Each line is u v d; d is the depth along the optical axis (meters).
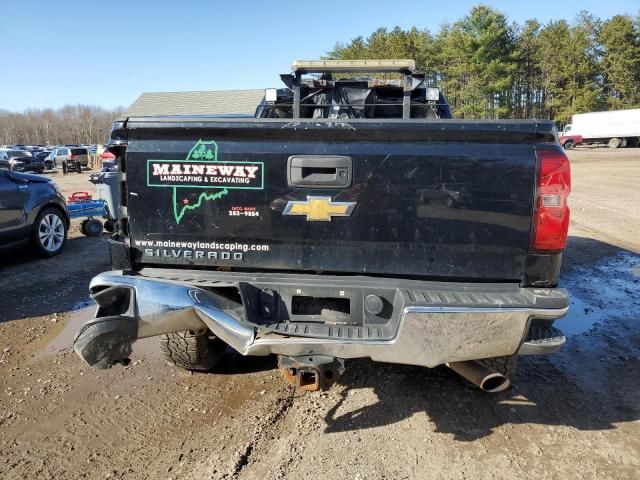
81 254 8.12
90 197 10.01
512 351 2.62
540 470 2.80
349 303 2.89
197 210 2.94
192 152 2.88
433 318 2.56
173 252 3.02
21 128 138.00
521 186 2.65
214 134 2.85
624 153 40.25
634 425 3.24
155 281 2.90
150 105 38.22
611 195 14.74
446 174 2.70
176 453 2.98
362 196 2.78
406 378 3.86
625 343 4.57
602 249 8.13
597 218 10.95
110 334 2.67
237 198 2.88
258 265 2.96
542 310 2.54
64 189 20.52
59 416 3.39
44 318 5.25
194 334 3.59
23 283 6.46
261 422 3.28
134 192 2.98
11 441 3.12
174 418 3.35
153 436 3.15
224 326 2.79
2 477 2.78
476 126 2.63
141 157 2.94
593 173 22.64
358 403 3.51
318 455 2.93
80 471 2.83
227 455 2.94
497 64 58.97
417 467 2.82
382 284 2.82
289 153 2.80
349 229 2.82
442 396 3.60
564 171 2.62
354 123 2.72
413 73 4.07
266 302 2.91
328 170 2.79
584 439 3.09
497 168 2.66
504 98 62.72
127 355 2.79
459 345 2.59
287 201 2.84
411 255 2.80
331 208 2.81
